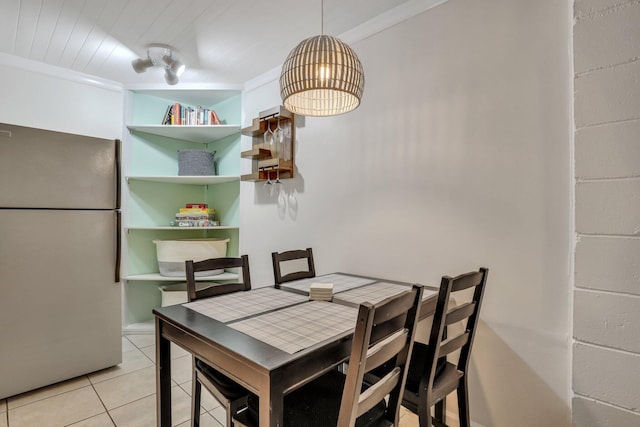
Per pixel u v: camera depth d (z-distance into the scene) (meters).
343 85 1.34
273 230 2.89
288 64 1.38
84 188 2.28
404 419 1.82
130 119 3.22
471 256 1.73
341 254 2.36
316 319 1.29
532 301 1.53
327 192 2.45
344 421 0.91
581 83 1.30
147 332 3.13
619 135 1.22
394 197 2.05
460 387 1.43
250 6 1.99
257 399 1.20
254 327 1.20
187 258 3.12
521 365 1.56
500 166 1.64
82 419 1.82
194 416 1.54
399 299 0.98
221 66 2.83
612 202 1.24
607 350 1.25
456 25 1.80
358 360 0.88
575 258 1.32
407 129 2.00
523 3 1.58
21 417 1.83
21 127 2.04
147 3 1.96
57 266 2.17
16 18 2.09
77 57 2.61
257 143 3.01
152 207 3.41
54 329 2.16
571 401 1.33
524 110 1.57
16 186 2.02
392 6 2.02
